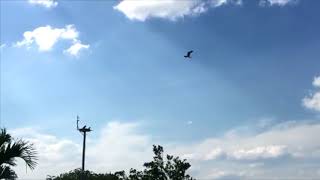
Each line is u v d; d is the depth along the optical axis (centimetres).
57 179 6650
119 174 6588
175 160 6062
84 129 4581
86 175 6012
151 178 5997
